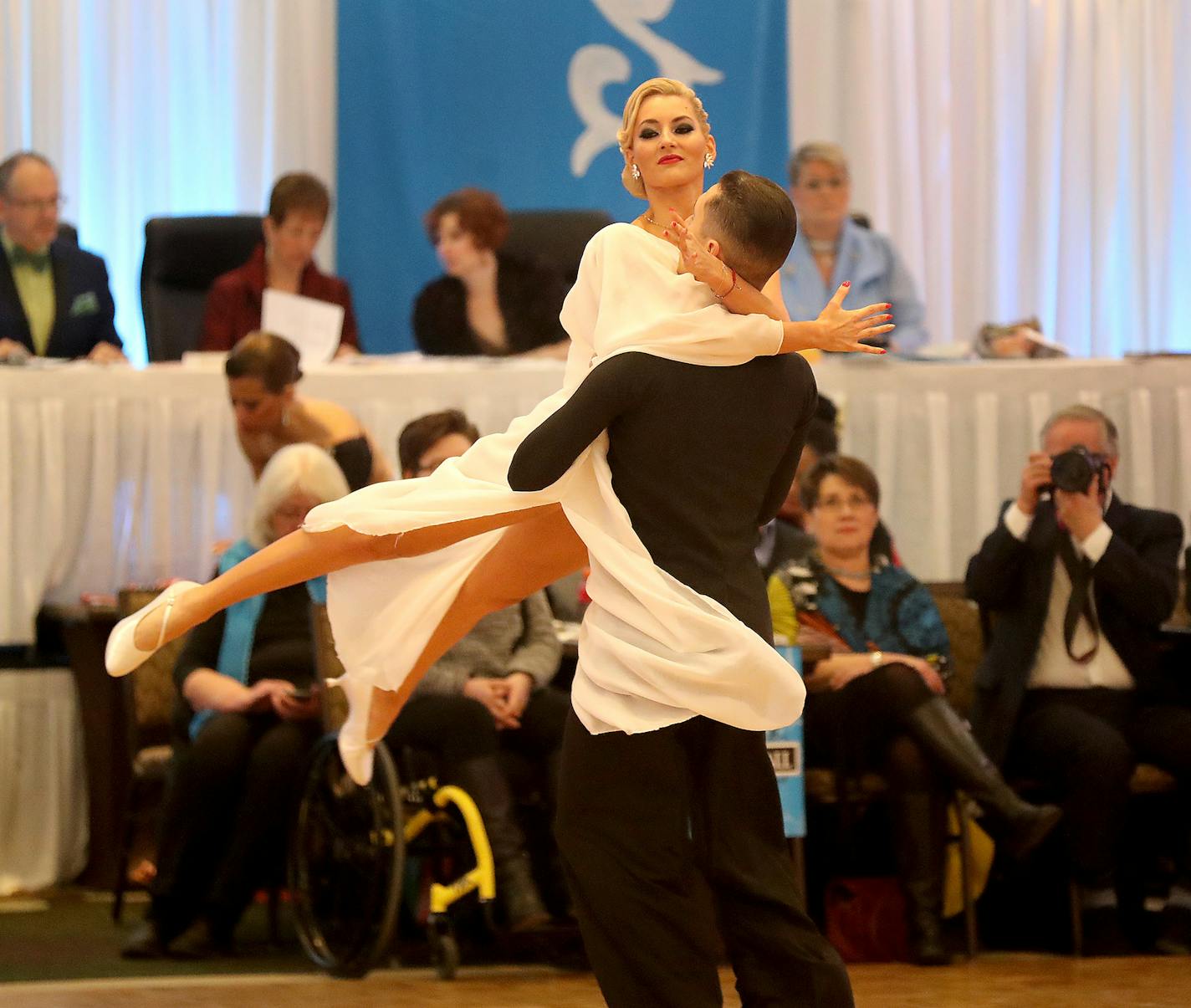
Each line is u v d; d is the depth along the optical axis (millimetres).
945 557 15555
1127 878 13359
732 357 7312
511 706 11703
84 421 15289
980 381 15664
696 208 7574
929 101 21750
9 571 15016
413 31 21469
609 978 7262
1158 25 21594
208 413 15453
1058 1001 10188
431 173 21531
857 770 12219
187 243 18141
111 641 8766
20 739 14867
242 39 21234
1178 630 13008
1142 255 21641
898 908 12141
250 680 12734
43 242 17188
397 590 8562
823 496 12781
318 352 16250
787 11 21703
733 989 10906
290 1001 10281
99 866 14938
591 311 7645
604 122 21641
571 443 7137
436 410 15477
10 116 20625
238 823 12109
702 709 7125
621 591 7262
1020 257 21828
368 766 9648
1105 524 12547
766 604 7465
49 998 10398
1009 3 21719
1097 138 21625
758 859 7387
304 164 21422
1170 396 15602
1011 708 12609
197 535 15453
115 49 20953
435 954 11258
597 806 7305
